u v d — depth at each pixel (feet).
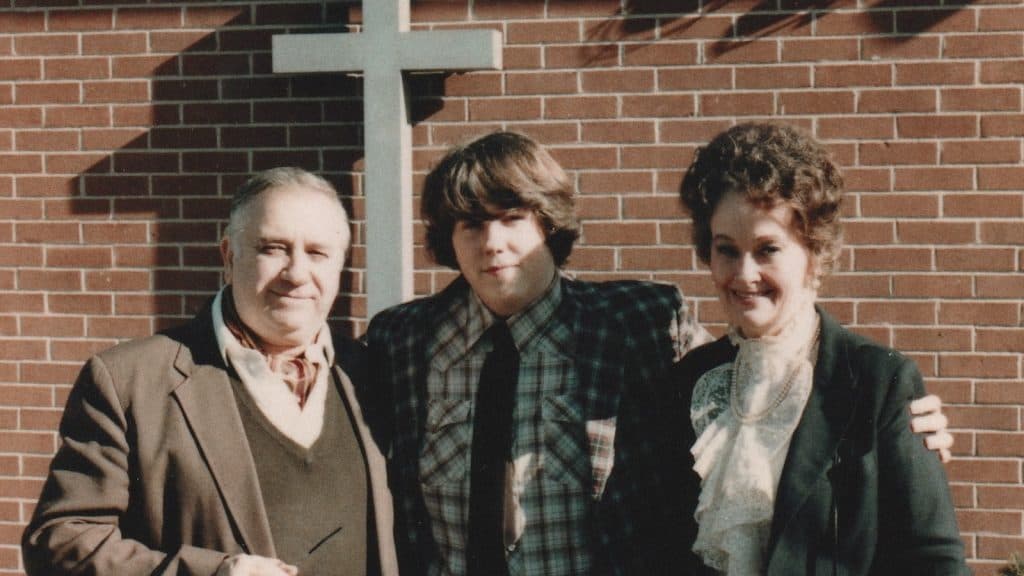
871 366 6.08
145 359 6.58
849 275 11.45
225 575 6.01
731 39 11.47
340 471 6.84
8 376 12.56
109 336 12.47
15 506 12.59
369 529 6.89
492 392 7.23
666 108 11.60
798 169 5.92
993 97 11.11
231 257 6.72
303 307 6.59
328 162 12.09
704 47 11.52
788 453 6.03
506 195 6.87
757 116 11.47
